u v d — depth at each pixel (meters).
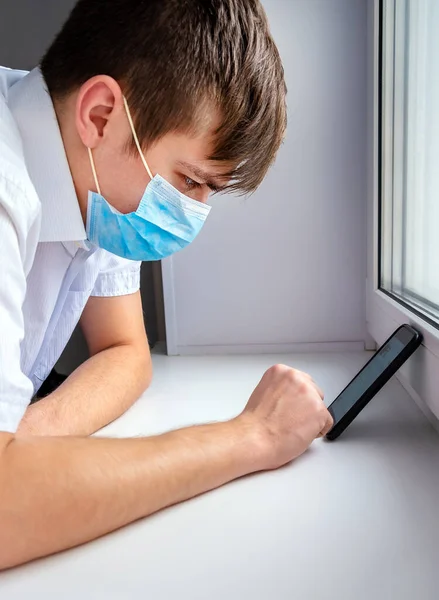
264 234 1.05
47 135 0.59
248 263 1.06
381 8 0.88
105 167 0.60
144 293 1.24
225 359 1.06
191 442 0.53
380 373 0.64
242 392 0.84
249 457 0.55
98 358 0.83
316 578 0.39
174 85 0.54
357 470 0.57
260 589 0.38
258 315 1.08
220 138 0.57
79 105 0.57
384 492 0.52
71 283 0.80
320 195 1.03
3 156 0.49
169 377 0.94
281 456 0.57
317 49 0.98
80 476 0.44
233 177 0.62
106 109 0.57
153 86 0.55
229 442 0.55
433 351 0.61
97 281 0.85
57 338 0.86
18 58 1.23
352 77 0.98
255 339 1.09
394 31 0.87
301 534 0.45
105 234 0.65
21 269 0.48
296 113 1.00
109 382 0.76
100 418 0.70
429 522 0.47
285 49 0.98
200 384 0.90
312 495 0.52
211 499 0.52
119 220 0.63
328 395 0.81
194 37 0.54
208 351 1.10
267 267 1.06
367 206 1.01
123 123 0.57
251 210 1.04
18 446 0.44
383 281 0.95
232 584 0.39
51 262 0.70
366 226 1.03
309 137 1.01
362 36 0.97
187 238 0.67
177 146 0.58
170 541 0.45
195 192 0.64
